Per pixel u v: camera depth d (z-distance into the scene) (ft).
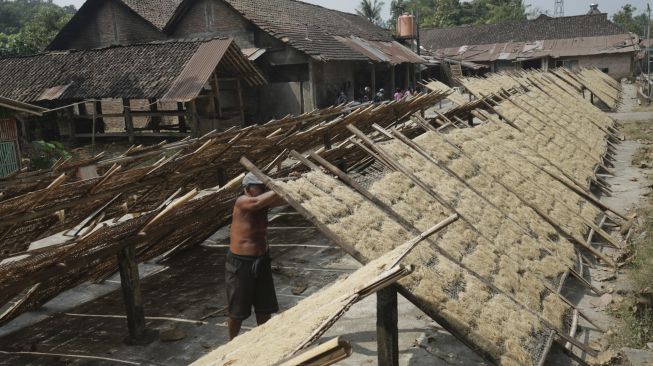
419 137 23.99
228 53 63.52
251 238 16.01
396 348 12.84
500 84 47.78
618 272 21.63
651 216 27.07
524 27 161.17
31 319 20.26
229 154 23.98
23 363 16.84
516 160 28.50
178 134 61.21
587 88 73.56
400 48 113.80
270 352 8.55
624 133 53.47
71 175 20.77
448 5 238.07
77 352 17.34
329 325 8.57
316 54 74.38
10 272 14.25
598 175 36.47
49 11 130.41
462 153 24.80
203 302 20.74
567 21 157.17
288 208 34.37
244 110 76.79
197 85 57.21
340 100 77.97
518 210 22.97
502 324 14.33
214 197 19.42
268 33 74.90
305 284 21.50
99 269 21.66
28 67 70.64
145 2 94.07
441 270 15.01
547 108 44.37
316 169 17.12
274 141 25.70
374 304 19.34
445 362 15.31
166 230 19.20
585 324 17.54
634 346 15.76
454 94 46.50
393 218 16.80
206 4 81.30
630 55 139.23
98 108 69.26
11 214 15.62
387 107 35.29
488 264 17.35
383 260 11.46
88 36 96.48
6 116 43.91
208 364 9.80
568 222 24.71
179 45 64.49
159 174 20.75
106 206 19.86
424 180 20.33
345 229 14.57
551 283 19.08
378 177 19.17
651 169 38.63
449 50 162.81
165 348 17.28
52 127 67.97
